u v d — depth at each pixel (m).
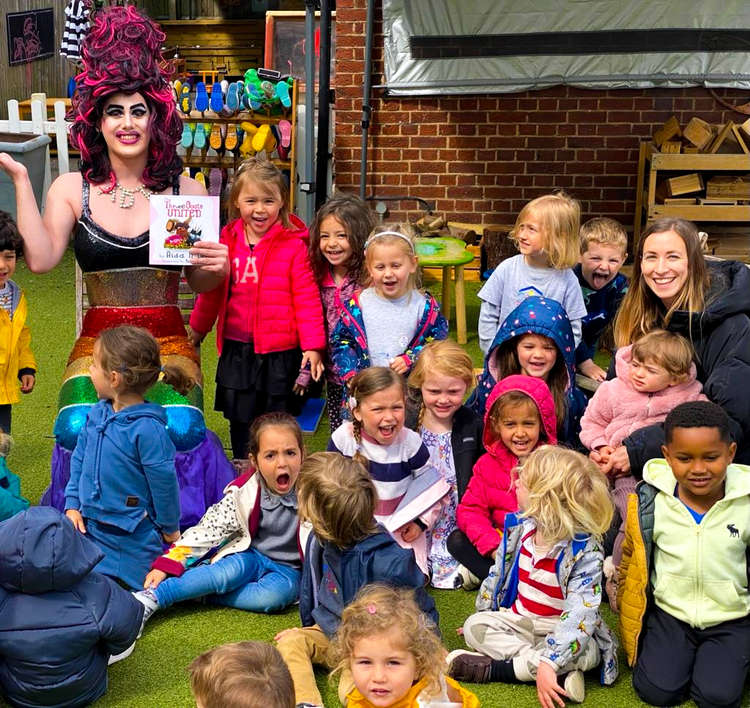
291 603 3.87
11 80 12.88
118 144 4.33
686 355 3.93
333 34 10.43
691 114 8.66
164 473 3.74
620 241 5.32
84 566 3.06
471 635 3.42
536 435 3.87
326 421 5.90
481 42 8.62
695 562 3.28
